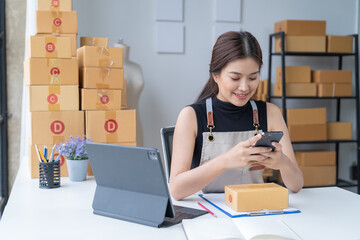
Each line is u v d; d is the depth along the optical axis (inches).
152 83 146.9
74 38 95.5
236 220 48.9
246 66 57.3
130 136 88.7
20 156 115.3
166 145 74.5
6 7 115.8
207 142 65.2
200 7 148.6
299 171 63.5
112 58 89.0
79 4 138.3
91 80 87.7
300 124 147.0
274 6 154.8
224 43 58.8
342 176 168.9
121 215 52.0
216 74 61.2
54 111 84.4
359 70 163.8
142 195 50.9
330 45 147.6
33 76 83.0
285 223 49.8
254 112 68.4
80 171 74.8
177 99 149.4
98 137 86.7
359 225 49.5
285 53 143.6
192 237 43.7
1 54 115.3
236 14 150.6
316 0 158.4
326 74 147.7
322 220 51.1
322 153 150.1
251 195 53.0
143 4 143.6
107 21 141.0
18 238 45.6
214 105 66.7
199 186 58.4
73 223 50.7
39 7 95.0
